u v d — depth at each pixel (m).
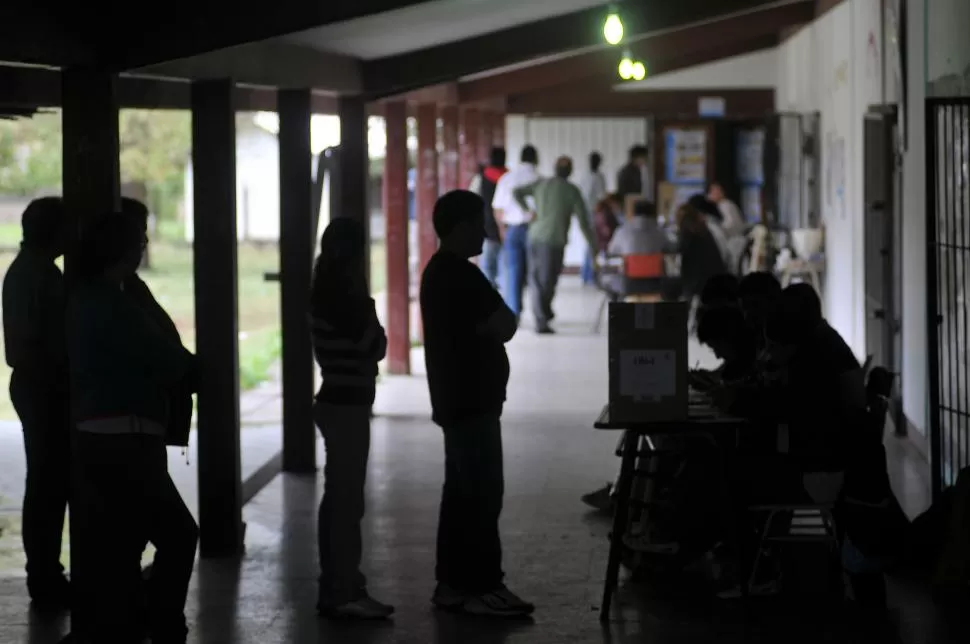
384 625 8.02
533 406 15.85
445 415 8.01
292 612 8.28
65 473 8.38
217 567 9.29
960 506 8.08
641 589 8.69
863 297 16.89
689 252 20.56
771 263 21.38
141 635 7.64
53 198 8.30
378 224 43.69
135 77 9.52
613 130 33.47
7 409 17.44
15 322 8.21
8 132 35.47
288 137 11.73
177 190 45.31
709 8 12.91
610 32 11.64
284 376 12.16
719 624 7.96
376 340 8.05
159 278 32.44
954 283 10.09
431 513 10.77
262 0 7.71
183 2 7.68
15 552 9.94
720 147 27.41
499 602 8.13
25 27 7.15
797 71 25.22
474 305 7.90
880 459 8.08
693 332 21.48
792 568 8.95
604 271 22.59
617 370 7.88
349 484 8.05
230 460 9.59
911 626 7.86
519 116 32.03
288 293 11.98
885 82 14.75
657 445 8.99
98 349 6.80
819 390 8.05
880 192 14.77
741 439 8.17
